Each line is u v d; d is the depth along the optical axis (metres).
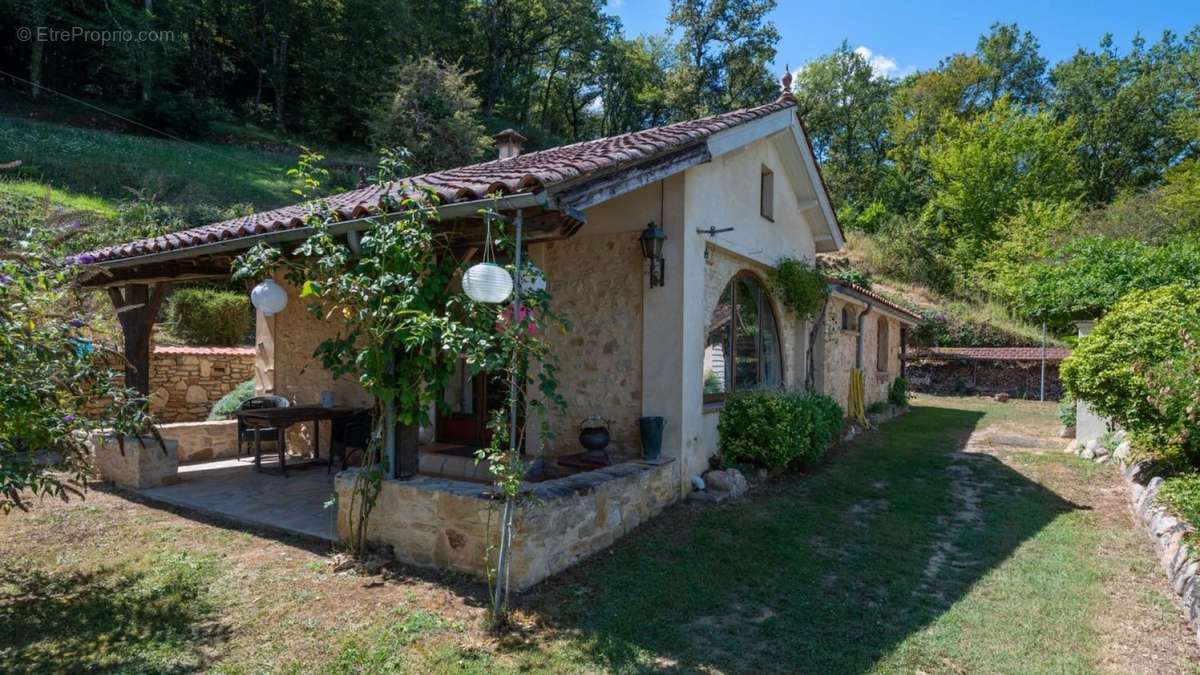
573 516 4.71
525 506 4.25
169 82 31.33
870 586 4.46
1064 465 8.95
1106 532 5.75
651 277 6.56
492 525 4.26
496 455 3.86
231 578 4.43
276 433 8.40
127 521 5.79
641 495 5.73
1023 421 14.62
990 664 3.37
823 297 10.52
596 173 4.51
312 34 35.94
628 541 5.27
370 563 4.62
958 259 29.70
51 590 4.23
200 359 10.84
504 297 3.80
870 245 31.75
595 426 6.67
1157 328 7.30
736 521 5.89
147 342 7.45
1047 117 31.41
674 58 50.38
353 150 34.78
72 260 5.80
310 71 35.25
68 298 5.23
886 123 40.50
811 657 3.42
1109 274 10.34
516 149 10.65
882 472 8.38
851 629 3.77
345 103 35.22
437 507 4.56
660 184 6.63
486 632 3.63
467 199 4.09
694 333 6.75
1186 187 21.39
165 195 19.75
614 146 6.36
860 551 5.20
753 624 3.82
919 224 32.06
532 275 4.17
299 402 9.19
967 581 4.57
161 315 13.30
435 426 8.45
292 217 5.06
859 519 6.14
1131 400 7.10
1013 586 4.46
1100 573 4.71
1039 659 3.43
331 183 25.80
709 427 7.38
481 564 4.35
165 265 6.85
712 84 43.56
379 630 3.65
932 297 27.66
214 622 3.77
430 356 4.35
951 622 3.87
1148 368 6.80
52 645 3.50
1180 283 9.23
